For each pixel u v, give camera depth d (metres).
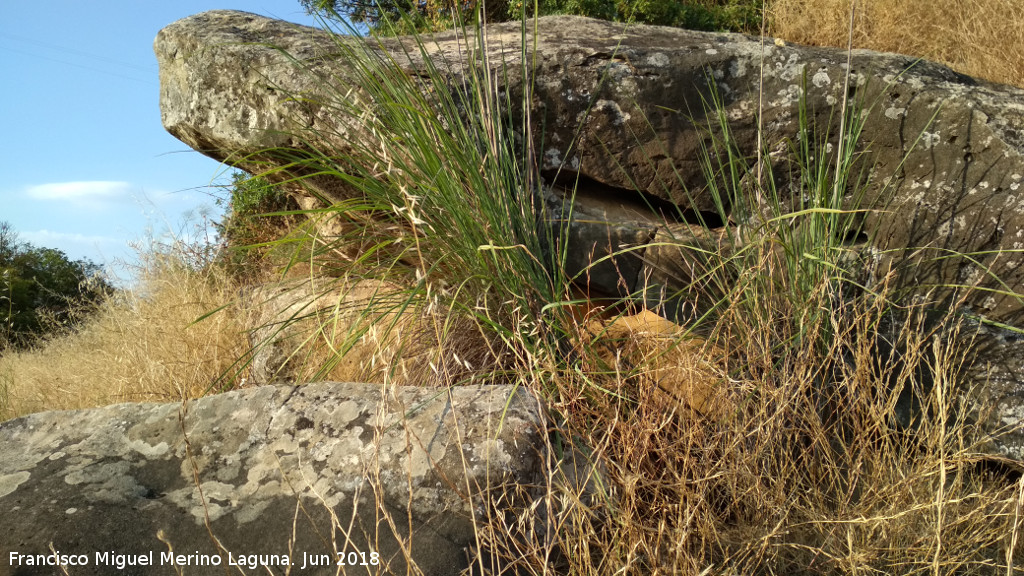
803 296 2.39
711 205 2.93
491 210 2.30
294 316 2.42
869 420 2.14
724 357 2.19
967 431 2.33
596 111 2.87
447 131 2.62
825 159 2.84
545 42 3.10
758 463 2.04
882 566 1.84
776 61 2.88
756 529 1.88
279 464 1.73
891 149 2.76
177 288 4.34
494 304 2.34
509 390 1.85
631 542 1.63
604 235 2.81
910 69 2.85
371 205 2.40
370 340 2.14
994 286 2.55
